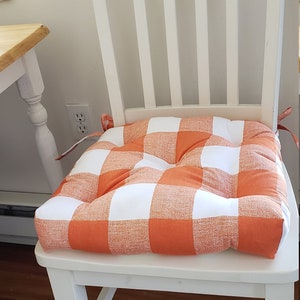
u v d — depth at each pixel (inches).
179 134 39.2
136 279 32.7
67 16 47.3
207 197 31.1
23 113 55.3
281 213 29.4
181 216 30.1
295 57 43.5
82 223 31.7
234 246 29.7
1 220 60.3
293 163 50.3
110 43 41.6
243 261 30.1
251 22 42.9
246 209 29.6
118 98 43.7
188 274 30.4
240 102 47.3
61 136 55.8
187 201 30.8
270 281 29.5
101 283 33.6
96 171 37.1
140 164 36.7
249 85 46.3
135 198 31.8
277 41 37.9
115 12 45.6
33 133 56.7
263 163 34.3
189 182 33.3
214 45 45.0
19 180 61.6
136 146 39.1
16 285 56.4
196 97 48.1
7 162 60.2
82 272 33.4
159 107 43.9
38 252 33.2
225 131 39.5
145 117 44.4
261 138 38.0
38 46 49.9
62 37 48.7
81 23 47.4
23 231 60.6
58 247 32.5
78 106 52.9
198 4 39.0
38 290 55.4
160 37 45.7
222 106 42.3
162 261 31.0
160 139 39.0
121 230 30.8
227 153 36.4
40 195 61.4
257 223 28.9
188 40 45.3
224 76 46.4
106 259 31.9
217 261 30.4
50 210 33.1
